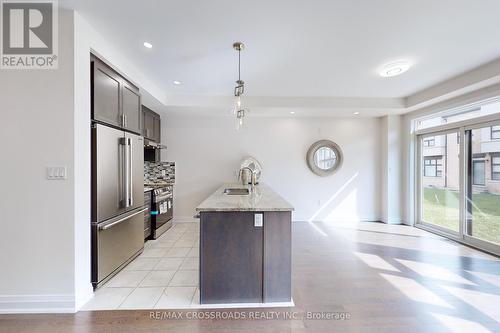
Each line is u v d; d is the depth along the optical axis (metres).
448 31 2.37
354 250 3.59
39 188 2.04
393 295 2.33
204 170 5.34
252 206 2.17
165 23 2.24
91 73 2.36
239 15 2.12
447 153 4.34
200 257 2.17
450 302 2.21
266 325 1.90
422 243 3.92
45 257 2.05
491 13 2.08
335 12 2.08
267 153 5.40
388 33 2.41
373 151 5.49
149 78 3.60
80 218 2.13
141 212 3.31
